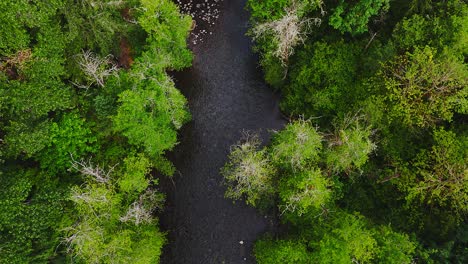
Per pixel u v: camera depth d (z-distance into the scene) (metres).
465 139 20.25
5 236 17.28
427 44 21.09
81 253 19.00
